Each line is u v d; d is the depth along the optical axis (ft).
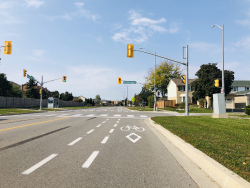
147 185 11.62
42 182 11.74
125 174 13.35
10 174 12.92
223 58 75.36
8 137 26.25
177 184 11.85
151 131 34.09
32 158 16.62
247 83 156.56
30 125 39.65
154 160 16.79
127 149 20.62
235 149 18.01
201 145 19.31
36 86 213.87
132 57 65.57
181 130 29.91
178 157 17.81
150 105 184.14
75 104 259.19
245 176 11.51
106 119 55.93
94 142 23.79
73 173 13.33
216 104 56.29
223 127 33.76
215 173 12.75
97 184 11.61
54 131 31.99
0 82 155.43
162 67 217.56
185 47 69.00
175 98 164.76
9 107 119.44
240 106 133.90
